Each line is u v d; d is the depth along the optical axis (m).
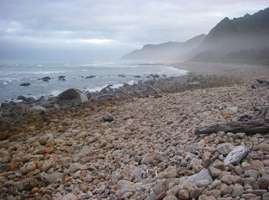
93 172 7.86
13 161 9.23
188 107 15.02
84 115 15.82
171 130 10.84
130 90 26.64
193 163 6.93
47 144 10.59
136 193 6.16
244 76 36.50
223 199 5.00
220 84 27.86
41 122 14.84
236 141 8.04
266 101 14.48
